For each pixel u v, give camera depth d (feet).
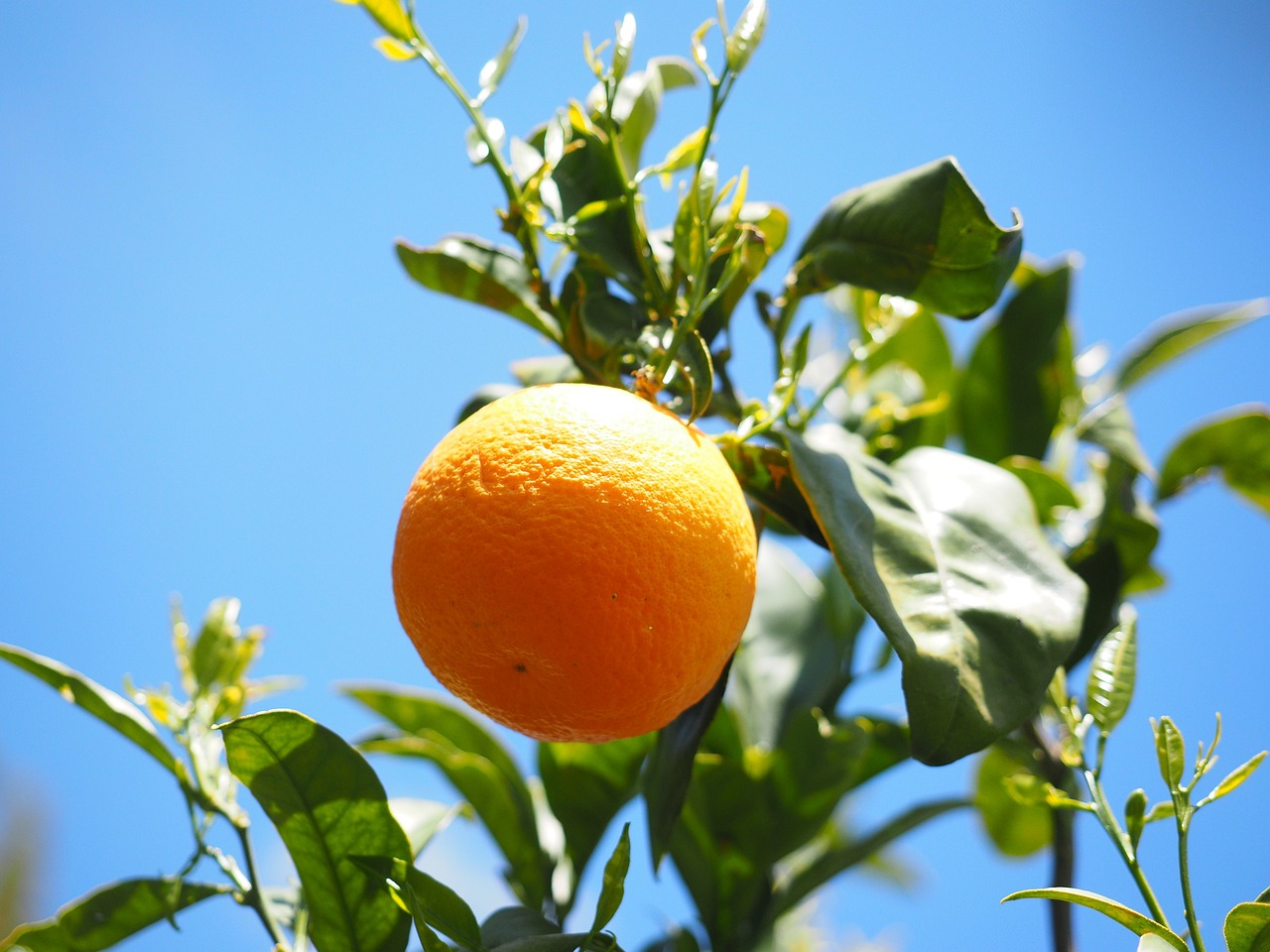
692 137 1.78
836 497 1.68
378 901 1.71
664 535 1.56
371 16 1.75
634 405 1.62
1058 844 1.93
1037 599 1.66
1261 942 1.58
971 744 1.58
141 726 1.82
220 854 1.81
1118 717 1.70
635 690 1.58
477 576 1.55
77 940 1.78
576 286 1.83
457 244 1.86
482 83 1.78
